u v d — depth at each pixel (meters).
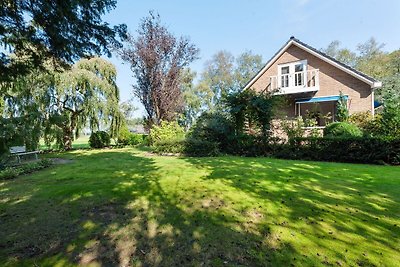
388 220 3.44
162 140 13.09
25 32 4.42
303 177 6.22
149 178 6.32
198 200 4.41
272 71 17.42
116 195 4.82
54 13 4.10
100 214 3.85
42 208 4.20
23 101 14.01
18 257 2.63
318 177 6.22
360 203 4.16
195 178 6.20
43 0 3.90
